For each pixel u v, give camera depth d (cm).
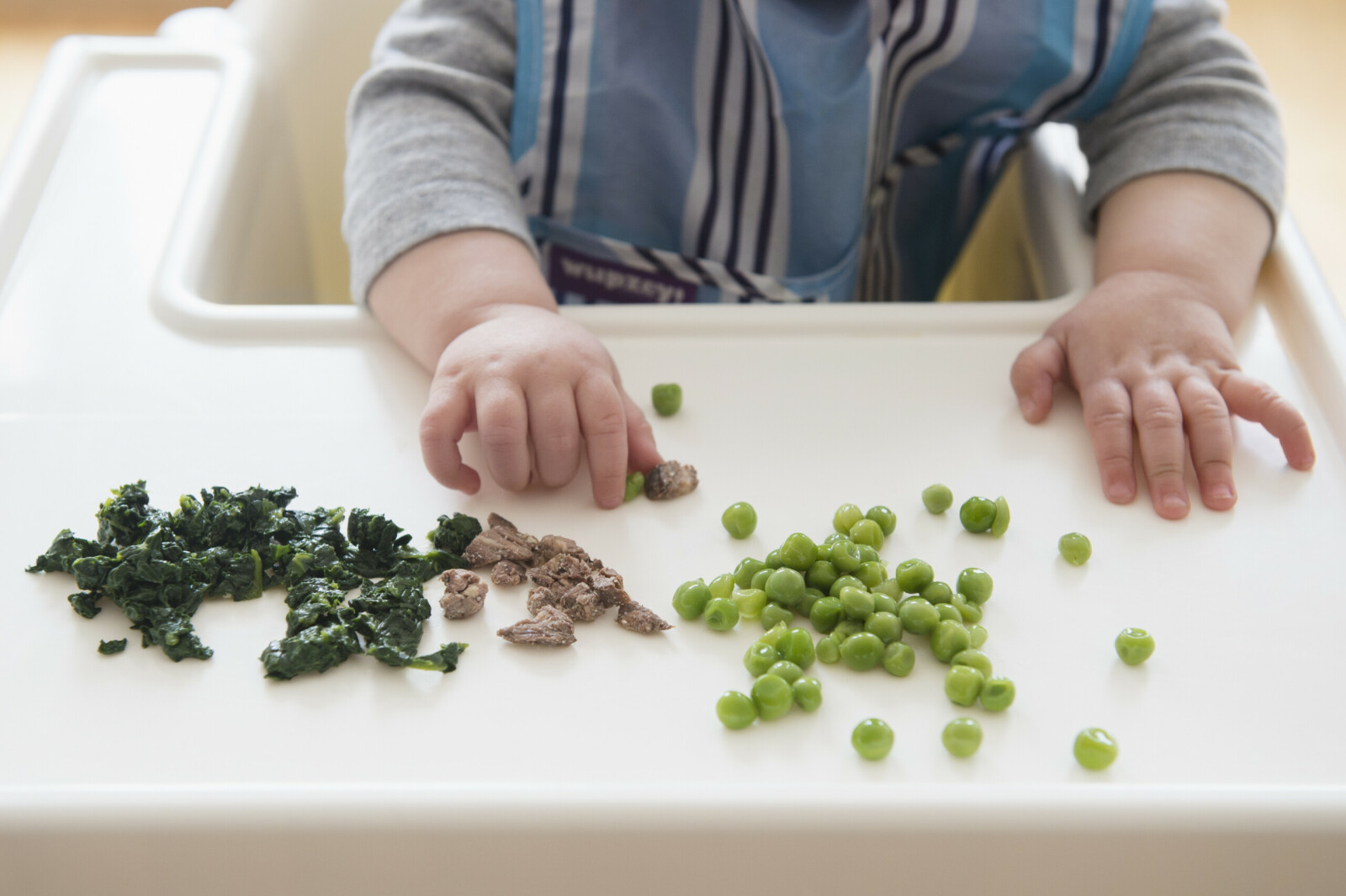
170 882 42
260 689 45
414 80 67
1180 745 44
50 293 61
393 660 46
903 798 42
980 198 79
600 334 59
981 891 43
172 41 74
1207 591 49
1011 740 44
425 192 62
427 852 42
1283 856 42
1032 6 69
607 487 52
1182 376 55
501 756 44
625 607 48
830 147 71
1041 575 49
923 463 54
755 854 42
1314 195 116
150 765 43
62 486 52
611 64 69
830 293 75
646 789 42
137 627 47
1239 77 68
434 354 57
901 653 46
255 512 50
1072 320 58
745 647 47
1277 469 53
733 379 58
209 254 63
